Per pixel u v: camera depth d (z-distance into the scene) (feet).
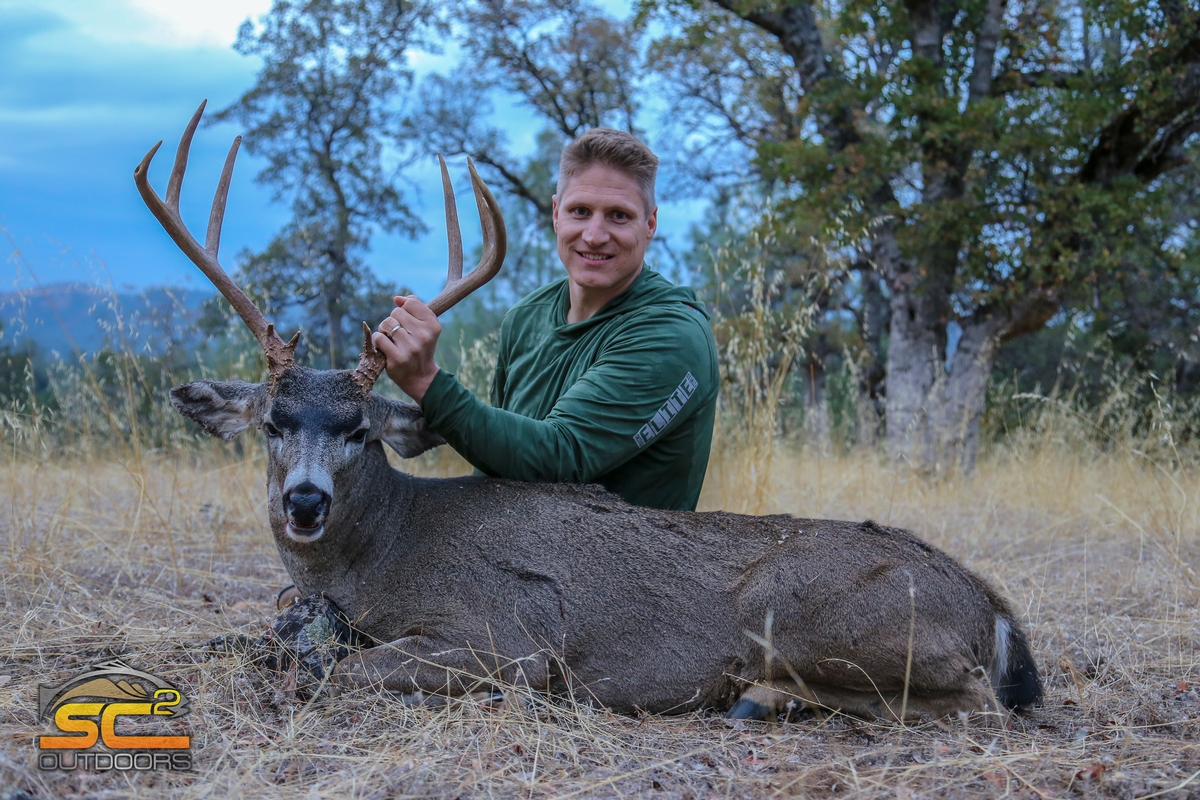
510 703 11.77
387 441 14.19
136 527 20.89
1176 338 56.03
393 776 10.02
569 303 16.19
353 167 70.69
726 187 72.49
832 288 27.81
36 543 19.69
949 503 29.81
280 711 11.85
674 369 14.40
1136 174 48.29
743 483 22.97
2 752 10.15
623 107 77.51
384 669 12.33
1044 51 51.19
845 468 33.30
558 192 15.53
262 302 28.53
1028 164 46.57
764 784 10.17
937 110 44.27
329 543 13.48
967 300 56.49
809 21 51.62
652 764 10.61
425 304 13.42
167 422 29.12
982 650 12.61
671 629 12.80
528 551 13.20
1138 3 42.09
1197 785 10.05
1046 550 24.04
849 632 12.35
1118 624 16.78
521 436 13.56
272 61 71.26
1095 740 11.71
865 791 9.82
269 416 13.23
